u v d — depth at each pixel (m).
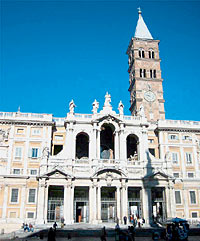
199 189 66.44
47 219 57.47
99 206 58.66
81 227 51.16
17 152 64.62
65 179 59.28
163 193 62.50
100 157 69.88
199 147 72.69
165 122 73.19
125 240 34.38
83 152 69.19
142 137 67.25
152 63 91.31
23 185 60.50
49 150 65.81
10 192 59.72
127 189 60.81
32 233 45.56
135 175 62.50
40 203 56.56
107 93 70.69
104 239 36.47
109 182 60.47
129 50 99.31
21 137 65.88
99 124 66.25
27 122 66.69
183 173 69.19
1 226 54.84
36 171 63.88
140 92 85.56
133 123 67.69
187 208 64.25
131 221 56.19
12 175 60.44
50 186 59.97
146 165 63.47
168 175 62.19
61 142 69.06
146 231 48.22
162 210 62.81
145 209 59.66
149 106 84.44
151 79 87.88
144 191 60.97
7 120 66.06
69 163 61.06
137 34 95.31
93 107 67.50
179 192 65.25
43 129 67.56
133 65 91.88
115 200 61.03
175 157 70.44
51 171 58.59
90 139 65.06
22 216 58.44
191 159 71.00
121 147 65.00
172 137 72.25
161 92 86.88
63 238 43.44
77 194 61.62
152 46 94.50
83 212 60.69
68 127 64.88
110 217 60.44
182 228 42.12
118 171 61.09
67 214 56.84
